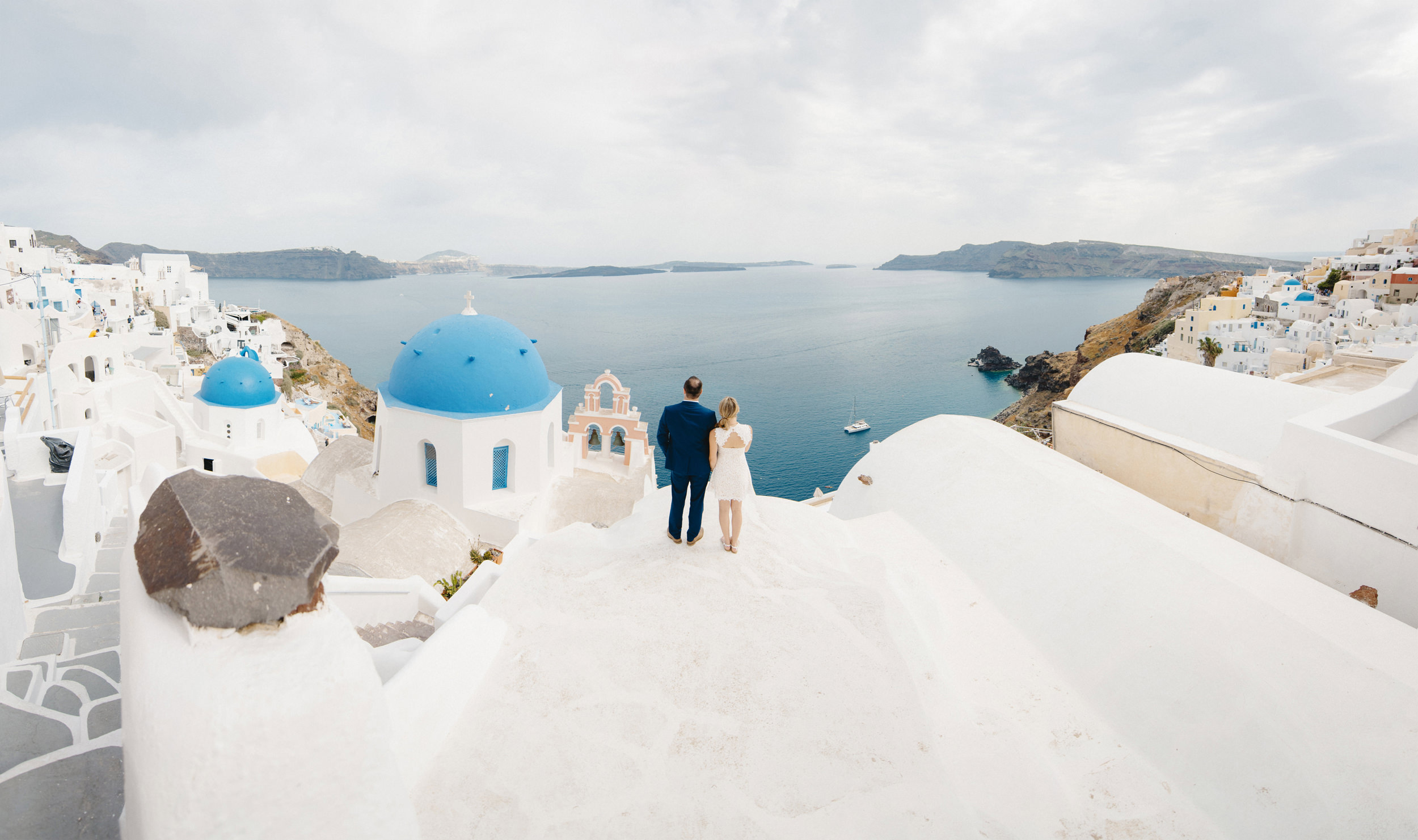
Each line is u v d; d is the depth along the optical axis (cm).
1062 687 550
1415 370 743
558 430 1800
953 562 752
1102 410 1019
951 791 373
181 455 2880
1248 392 860
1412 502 584
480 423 1586
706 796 359
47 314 2948
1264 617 509
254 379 3045
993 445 934
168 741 212
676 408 611
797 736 404
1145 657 529
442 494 1633
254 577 235
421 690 381
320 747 234
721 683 444
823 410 12238
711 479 603
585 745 388
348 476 1844
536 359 1759
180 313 7694
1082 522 697
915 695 443
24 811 419
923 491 902
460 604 650
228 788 216
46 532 1011
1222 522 780
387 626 646
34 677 590
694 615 517
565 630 492
